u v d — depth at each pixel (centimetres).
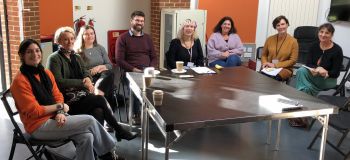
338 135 362
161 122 213
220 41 450
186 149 321
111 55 484
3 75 463
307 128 381
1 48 456
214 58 447
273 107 238
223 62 441
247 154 317
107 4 573
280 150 327
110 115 307
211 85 293
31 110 246
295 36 515
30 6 454
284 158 312
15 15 445
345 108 311
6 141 326
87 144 252
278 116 227
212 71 345
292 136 360
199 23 510
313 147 335
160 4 536
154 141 336
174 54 405
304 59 510
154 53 416
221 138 349
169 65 404
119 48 395
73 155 304
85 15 558
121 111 407
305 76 398
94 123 261
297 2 591
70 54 327
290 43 431
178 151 317
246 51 607
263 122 394
